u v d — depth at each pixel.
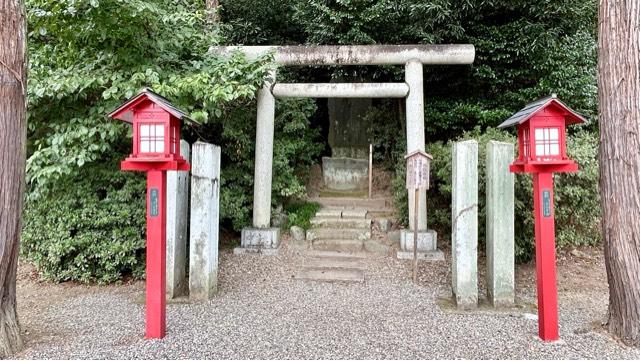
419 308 3.44
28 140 4.18
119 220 4.01
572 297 3.70
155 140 2.80
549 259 2.76
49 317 3.23
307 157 7.07
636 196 2.61
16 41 2.53
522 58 6.04
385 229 5.61
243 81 4.65
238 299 3.71
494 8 6.07
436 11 5.86
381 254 5.09
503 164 3.44
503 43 5.97
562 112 2.72
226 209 5.31
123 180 4.13
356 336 2.82
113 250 3.95
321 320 3.16
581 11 5.92
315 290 3.99
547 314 2.72
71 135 3.72
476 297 3.40
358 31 6.36
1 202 2.46
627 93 2.64
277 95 5.43
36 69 3.98
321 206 6.30
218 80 4.48
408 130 5.34
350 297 3.77
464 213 3.42
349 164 7.44
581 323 3.04
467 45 5.30
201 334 2.86
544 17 5.86
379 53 5.37
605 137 2.78
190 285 3.65
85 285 4.09
